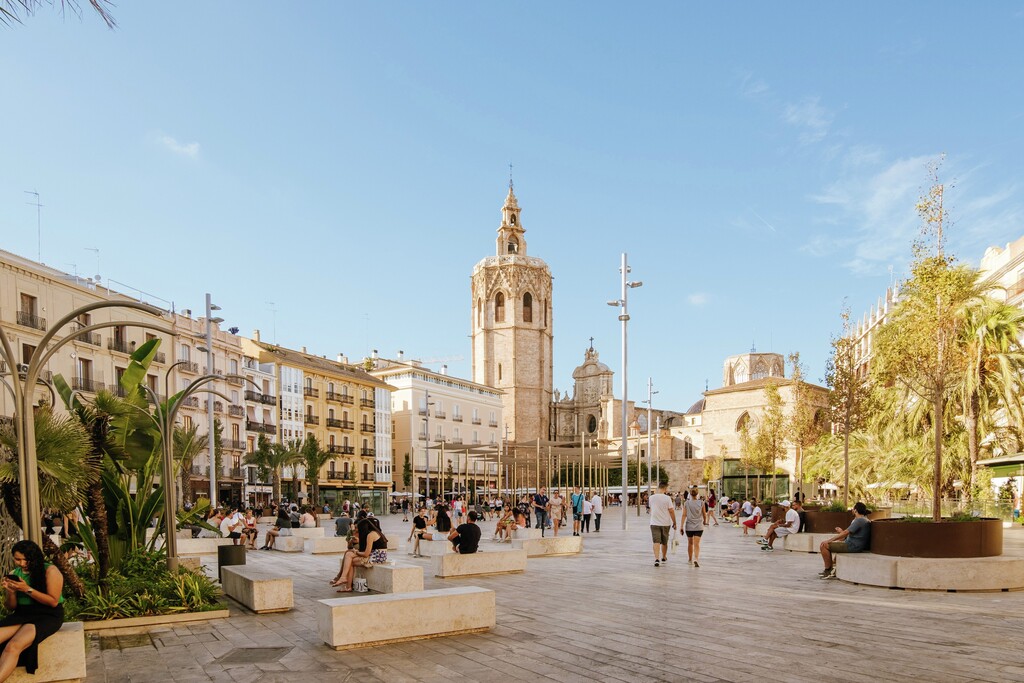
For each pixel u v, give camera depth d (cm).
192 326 5575
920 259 1723
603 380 12188
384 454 8500
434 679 745
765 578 1465
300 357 7588
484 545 2514
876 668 743
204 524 1706
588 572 1611
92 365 4538
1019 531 2673
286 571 1820
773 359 11006
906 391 3425
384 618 905
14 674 743
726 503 4828
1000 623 954
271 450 5900
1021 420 3109
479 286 12219
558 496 2911
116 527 1420
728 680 714
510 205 12800
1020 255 4344
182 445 1748
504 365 11869
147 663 860
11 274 3925
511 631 961
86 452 1100
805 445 4175
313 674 779
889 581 1273
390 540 2308
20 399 907
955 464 3359
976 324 3045
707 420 9700
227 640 975
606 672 754
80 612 1096
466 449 5488
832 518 2298
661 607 1126
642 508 7319
